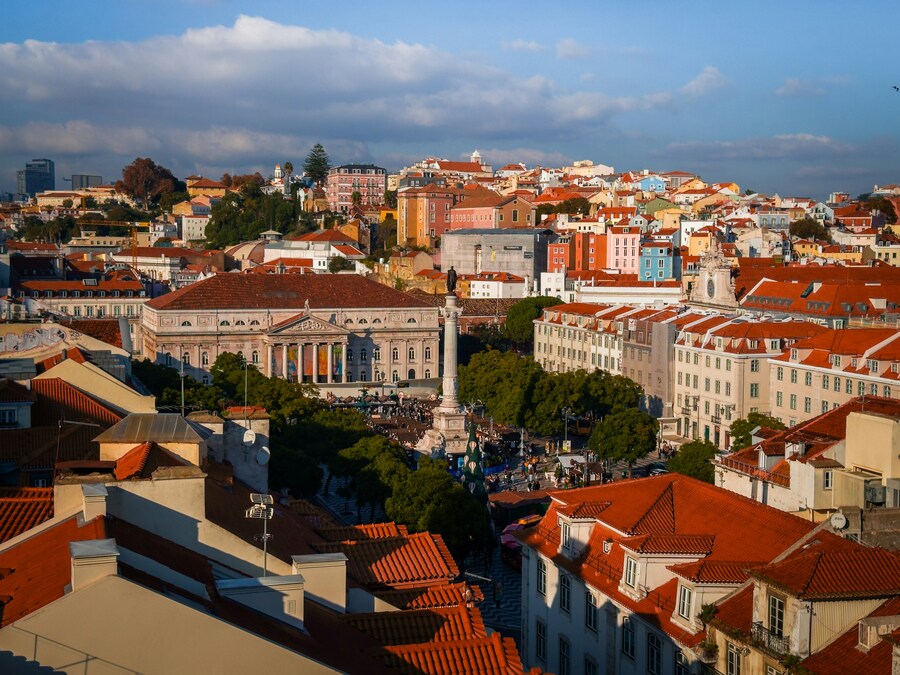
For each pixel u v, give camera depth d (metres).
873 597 63.50
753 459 106.19
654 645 74.69
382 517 169.62
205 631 39.81
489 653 52.22
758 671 64.81
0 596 44.06
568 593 88.00
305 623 48.56
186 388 199.38
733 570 72.25
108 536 46.34
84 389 100.94
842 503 91.19
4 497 61.66
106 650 38.59
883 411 102.56
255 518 60.84
